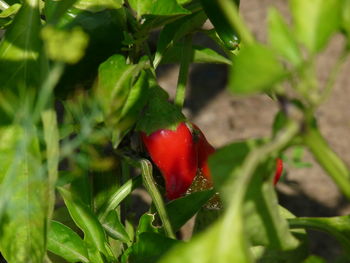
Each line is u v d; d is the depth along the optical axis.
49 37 0.61
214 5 0.80
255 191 0.59
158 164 0.82
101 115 0.76
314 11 0.52
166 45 0.86
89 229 0.85
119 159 0.89
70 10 0.79
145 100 0.78
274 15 0.53
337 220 0.77
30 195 0.72
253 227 0.60
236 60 0.49
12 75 0.74
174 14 0.78
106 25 0.80
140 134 0.83
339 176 0.53
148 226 0.85
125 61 0.78
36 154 0.73
